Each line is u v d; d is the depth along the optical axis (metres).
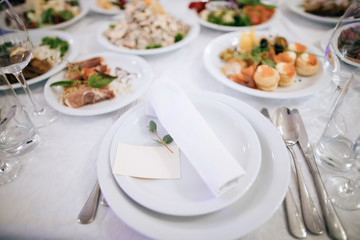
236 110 0.45
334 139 0.40
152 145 0.41
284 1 0.92
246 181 0.34
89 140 0.45
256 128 0.42
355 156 0.38
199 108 0.45
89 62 0.62
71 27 0.82
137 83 0.58
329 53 0.41
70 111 0.48
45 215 0.35
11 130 0.45
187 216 0.32
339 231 0.31
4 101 0.50
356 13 0.36
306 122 0.47
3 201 0.37
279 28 0.76
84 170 0.41
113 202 0.33
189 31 0.75
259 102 0.52
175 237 0.30
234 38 0.70
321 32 0.74
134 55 0.64
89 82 0.54
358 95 0.40
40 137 0.46
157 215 0.33
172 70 0.62
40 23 0.80
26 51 0.45
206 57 0.62
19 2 0.83
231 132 0.41
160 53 0.66
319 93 0.54
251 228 0.31
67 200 0.37
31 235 0.34
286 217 0.34
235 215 0.32
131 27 0.71
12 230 0.34
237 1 0.82
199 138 0.36
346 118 0.42
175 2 0.94
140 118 0.44
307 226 0.32
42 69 0.60
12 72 0.45
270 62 0.57
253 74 0.56
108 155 0.38
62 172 0.40
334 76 0.44
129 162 0.36
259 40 0.67
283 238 0.32
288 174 0.35
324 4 0.77
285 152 0.37
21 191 0.38
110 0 0.91
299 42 0.66
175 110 0.40
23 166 0.41
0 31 0.40
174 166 0.37
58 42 0.69
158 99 0.41
